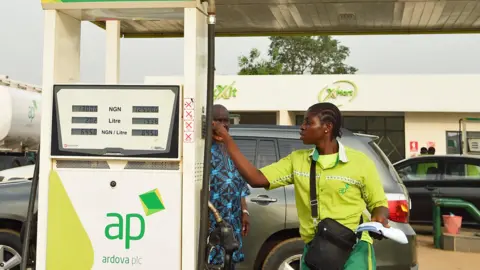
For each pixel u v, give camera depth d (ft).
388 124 82.99
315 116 10.99
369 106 77.61
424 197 37.09
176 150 10.62
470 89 75.56
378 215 10.77
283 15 25.17
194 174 10.69
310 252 10.50
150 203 10.72
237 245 11.25
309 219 11.11
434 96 76.43
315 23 26.50
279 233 18.17
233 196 13.66
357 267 10.27
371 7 23.54
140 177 10.76
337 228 10.41
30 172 27.91
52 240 10.88
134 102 10.78
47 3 11.19
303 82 78.69
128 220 10.75
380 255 16.44
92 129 10.86
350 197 10.80
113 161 10.84
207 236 11.32
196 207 10.85
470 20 25.20
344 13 24.58
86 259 10.80
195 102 10.73
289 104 78.95
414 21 25.76
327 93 78.23
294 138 18.92
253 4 23.44
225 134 11.44
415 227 40.09
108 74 15.81
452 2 22.47
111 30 15.94
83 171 10.90
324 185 10.81
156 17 11.87
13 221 19.03
